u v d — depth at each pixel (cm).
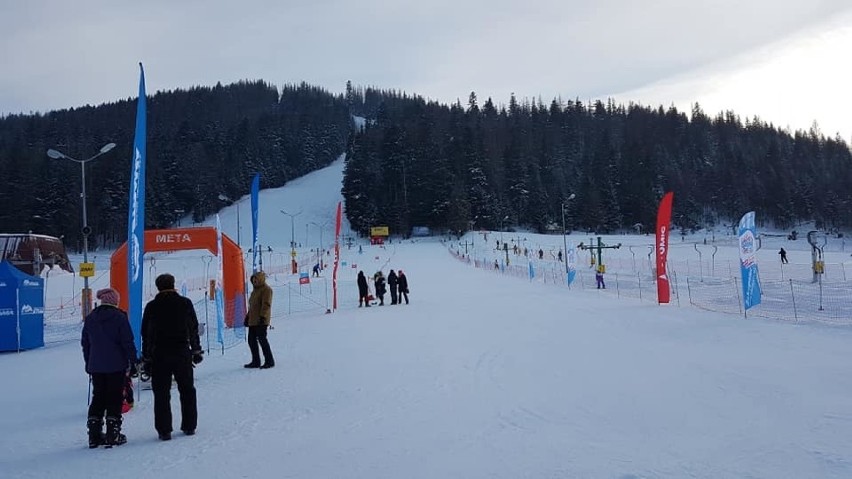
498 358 1139
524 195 12862
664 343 1252
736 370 926
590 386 853
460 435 631
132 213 896
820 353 1064
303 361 1212
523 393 827
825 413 654
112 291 674
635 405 731
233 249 2309
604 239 10506
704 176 14738
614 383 867
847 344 1162
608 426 643
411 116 16262
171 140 15750
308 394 882
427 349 1302
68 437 701
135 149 912
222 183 15100
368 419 717
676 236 11800
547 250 8388
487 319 1886
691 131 17875
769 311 1869
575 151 17138
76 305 3322
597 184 13238
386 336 1576
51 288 4278
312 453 585
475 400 797
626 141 16062
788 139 17862
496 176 13212
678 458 525
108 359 643
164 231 2333
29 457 616
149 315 676
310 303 2956
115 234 11369
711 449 548
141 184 912
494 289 3409
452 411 741
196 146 15150
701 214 13775
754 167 14875
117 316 655
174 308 682
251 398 869
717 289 2819
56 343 1947
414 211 11888
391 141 12731
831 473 472
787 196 13038
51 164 10781
